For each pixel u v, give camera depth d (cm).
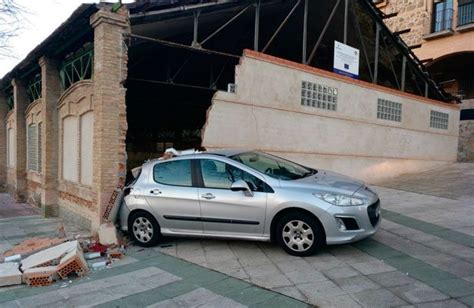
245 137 915
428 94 1689
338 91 1161
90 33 804
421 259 530
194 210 620
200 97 1542
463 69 2236
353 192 568
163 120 1764
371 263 522
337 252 571
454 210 816
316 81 1089
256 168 625
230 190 603
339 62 1163
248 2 909
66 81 1000
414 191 1092
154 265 566
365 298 418
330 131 1140
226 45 1262
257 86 937
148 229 661
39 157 1191
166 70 1364
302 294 437
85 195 822
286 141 1009
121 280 513
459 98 1792
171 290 471
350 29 1298
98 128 726
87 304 444
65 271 530
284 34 1289
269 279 485
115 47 726
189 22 966
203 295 450
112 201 715
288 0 1046
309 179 605
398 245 594
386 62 1480
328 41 1355
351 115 1212
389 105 1375
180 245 655
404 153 1462
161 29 980
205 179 627
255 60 931
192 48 832
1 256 644
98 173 725
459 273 477
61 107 987
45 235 798
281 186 577
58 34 810
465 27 1944
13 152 1488
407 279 464
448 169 1552
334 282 464
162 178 662
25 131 1372
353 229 545
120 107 739
